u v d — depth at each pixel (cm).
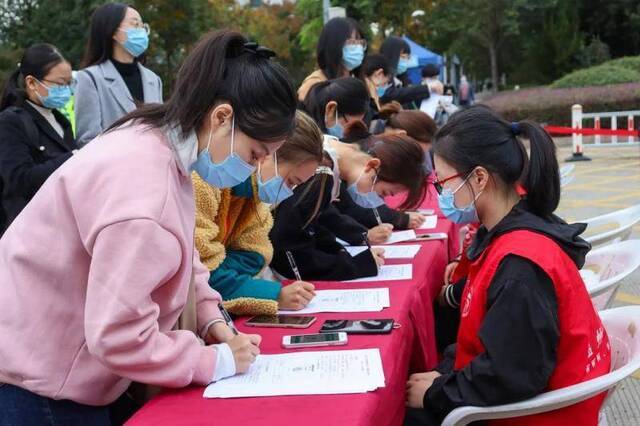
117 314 135
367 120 425
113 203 138
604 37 3000
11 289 153
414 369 235
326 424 138
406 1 1722
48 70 356
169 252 140
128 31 389
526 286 171
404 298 229
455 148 197
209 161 157
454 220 208
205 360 160
